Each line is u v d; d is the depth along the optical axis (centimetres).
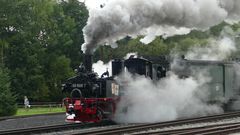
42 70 6488
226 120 2556
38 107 5159
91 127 2334
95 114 2438
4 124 2700
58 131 2141
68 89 2503
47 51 6612
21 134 1998
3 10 6044
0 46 5828
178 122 2330
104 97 2444
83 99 2452
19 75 5862
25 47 6053
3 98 3662
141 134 1772
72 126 2278
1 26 6012
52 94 6538
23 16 6141
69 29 7306
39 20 6319
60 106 5234
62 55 6656
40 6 6344
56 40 6644
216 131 1830
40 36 6556
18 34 6025
